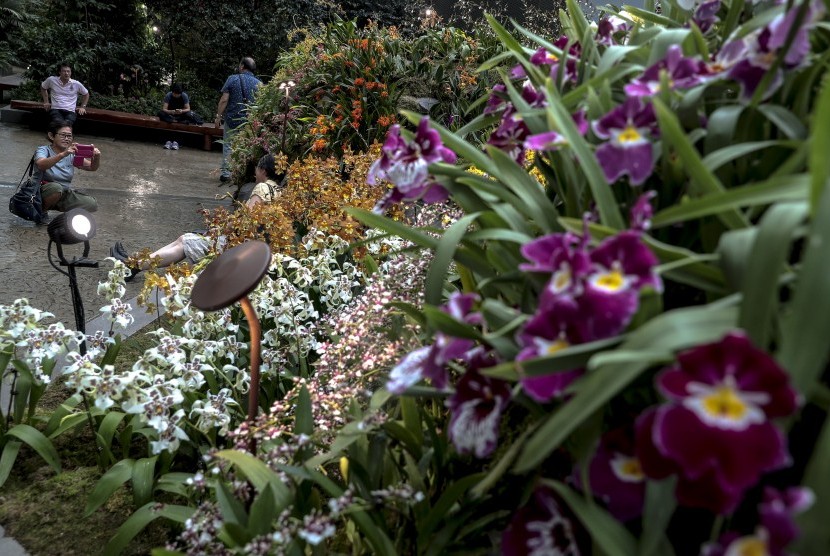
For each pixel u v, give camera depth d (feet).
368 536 5.08
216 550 5.77
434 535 5.14
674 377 2.96
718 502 2.91
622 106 4.34
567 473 4.62
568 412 3.23
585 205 4.96
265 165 17.02
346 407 6.74
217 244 11.98
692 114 4.48
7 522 7.93
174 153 42.93
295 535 5.44
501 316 4.28
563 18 7.59
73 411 9.34
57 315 14.47
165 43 60.95
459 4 31.42
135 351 12.46
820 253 2.87
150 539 7.68
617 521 3.52
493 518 4.92
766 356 2.81
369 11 56.13
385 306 7.16
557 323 3.52
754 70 4.18
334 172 13.93
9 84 51.67
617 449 3.64
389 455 5.97
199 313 9.57
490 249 5.04
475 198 5.29
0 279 16.35
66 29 51.78
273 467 6.05
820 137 2.88
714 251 4.18
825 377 3.68
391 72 22.91
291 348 9.67
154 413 7.50
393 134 5.35
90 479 8.73
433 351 4.36
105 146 41.55
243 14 56.39
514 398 4.17
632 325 3.64
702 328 3.05
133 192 28.71
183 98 46.14
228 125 33.55
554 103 4.48
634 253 3.48
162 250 15.80
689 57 4.90
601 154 4.29
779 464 2.77
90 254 19.24
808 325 2.84
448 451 5.87
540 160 5.86
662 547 3.44
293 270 11.55
